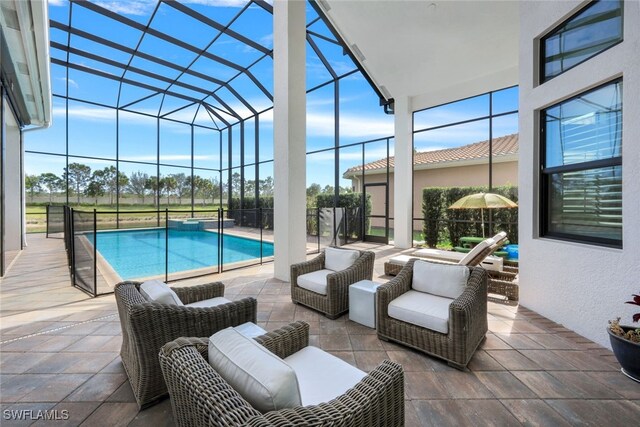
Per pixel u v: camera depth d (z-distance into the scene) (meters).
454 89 7.72
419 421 1.76
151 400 1.89
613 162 2.66
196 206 13.92
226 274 5.32
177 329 1.96
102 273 5.46
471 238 6.33
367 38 6.41
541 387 2.08
